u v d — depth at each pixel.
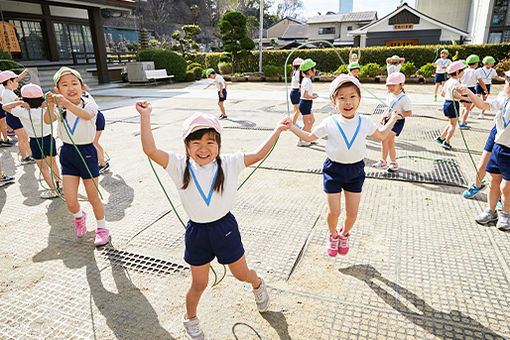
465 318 2.34
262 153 2.09
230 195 2.03
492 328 2.25
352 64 6.83
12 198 4.66
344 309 2.46
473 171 5.03
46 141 4.43
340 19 45.97
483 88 7.64
